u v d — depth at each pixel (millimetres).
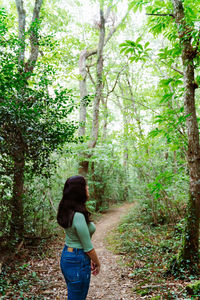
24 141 4773
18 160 5070
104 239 7938
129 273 4555
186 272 3793
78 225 1890
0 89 4031
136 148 8250
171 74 5043
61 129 5254
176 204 7926
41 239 6883
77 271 1882
